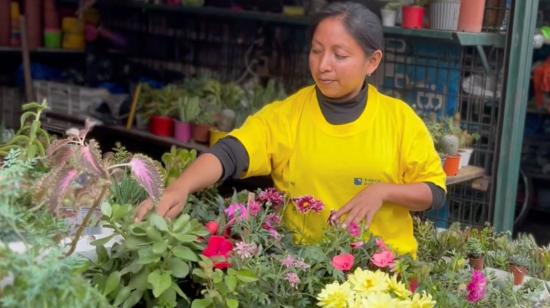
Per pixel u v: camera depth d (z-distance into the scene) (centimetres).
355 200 193
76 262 131
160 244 156
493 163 392
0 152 185
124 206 168
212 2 493
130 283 159
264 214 187
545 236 534
